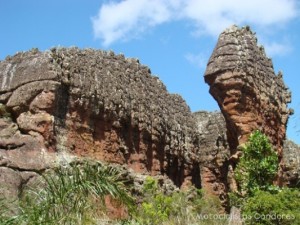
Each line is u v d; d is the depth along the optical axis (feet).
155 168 97.04
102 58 90.17
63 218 31.71
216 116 119.65
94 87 84.33
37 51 80.33
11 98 76.79
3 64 81.20
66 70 79.97
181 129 111.04
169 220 67.51
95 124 84.28
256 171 76.54
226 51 96.99
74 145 78.48
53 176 35.37
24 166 68.85
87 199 33.04
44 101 75.00
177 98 113.91
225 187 113.29
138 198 82.38
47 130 74.08
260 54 103.71
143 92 98.37
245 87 94.79
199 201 92.12
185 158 110.11
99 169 34.30
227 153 113.50
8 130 73.61
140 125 94.79
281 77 110.32
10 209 34.35
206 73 97.40
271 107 101.60
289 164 106.42
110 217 56.49
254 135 79.61
